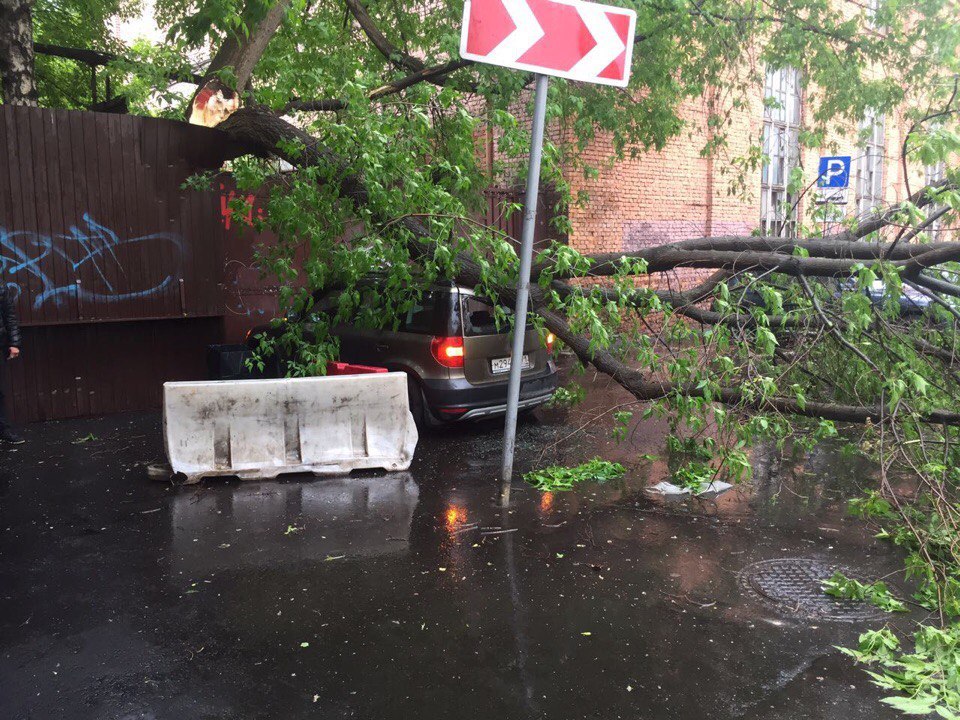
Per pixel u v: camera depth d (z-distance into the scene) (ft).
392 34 37.55
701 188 55.42
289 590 14.49
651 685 11.32
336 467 21.98
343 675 11.59
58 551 16.39
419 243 22.99
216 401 21.27
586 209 47.67
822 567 15.55
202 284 31.50
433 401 25.35
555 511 18.92
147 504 19.42
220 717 10.53
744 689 11.19
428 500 19.74
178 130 30.27
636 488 20.75
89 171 28.53
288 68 27.48
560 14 18.06
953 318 19.61
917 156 20.18
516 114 45.62
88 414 29.76
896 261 18.48
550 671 11.71
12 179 27.12
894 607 13.64
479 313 25.73
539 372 27.53
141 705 10.80
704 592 14.42
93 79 39.52
